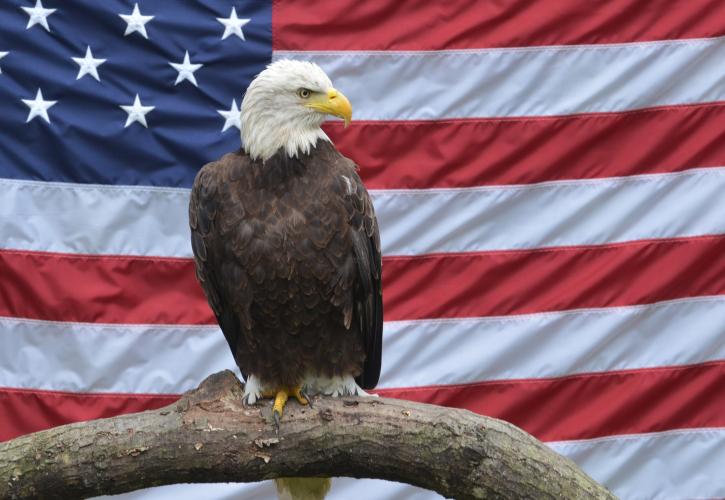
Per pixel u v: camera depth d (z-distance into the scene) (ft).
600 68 61.98
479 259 60.75
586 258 60.90
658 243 61.05
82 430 33.24
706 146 61.41
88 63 61.41
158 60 61.57
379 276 42.32
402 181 60.85
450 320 60.34
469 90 61.52
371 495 60.08
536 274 60.85
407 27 61.82
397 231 60.59
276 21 61.67
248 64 61.62
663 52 62.08
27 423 59.36
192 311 60.08
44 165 60.75
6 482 32.96
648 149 61.41
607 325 60.54
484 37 61.93
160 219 60.75
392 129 61.11
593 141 61.46
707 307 60.80
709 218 61.05
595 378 60.49
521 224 61.05
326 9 61.82
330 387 42.04
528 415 60.23
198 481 34.32
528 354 60.49
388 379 59.82
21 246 59.93
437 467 33.32
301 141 40.42
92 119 61.16
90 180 60.70
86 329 59.67
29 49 61.41
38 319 59.67
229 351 59.98
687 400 60.59
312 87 40.57
